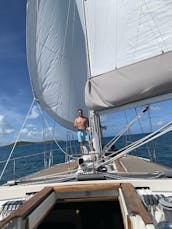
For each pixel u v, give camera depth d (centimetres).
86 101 353
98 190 269
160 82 287
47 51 602
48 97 611
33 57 579
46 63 601
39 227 322
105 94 331
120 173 327
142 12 320
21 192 285
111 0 350
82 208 318
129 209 171
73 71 645
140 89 301
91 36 371
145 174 320
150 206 220
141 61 301
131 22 330
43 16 589
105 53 352
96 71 360
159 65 287
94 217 316
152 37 312
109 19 352
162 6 304
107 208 315
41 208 220
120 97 319
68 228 317
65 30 623
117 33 342
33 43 578
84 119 581
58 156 1388
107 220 314
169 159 1124
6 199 281
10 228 163
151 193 258
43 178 339
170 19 299
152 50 312
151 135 284
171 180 271
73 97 655
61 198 273
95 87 342
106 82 330
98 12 365
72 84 648
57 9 607
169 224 181
